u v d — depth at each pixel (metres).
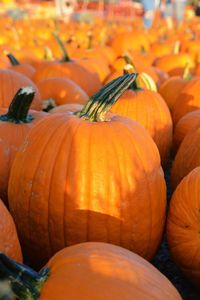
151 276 0.70
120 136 0.86
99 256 0.70
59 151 0.85
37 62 2.32
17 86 1.31
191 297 0.92
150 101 1.30
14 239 0.80
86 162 0.84
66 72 1.74
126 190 0.84
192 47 3.20
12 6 8.56
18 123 1.08
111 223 0.85
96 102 0.89
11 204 0.91
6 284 0.67
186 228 0.86
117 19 7.07
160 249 1.06
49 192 0.85
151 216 0.88
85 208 0.84
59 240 0.87
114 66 2.06
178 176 1.10
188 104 1.51
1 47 2.64
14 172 0.90
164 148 1.32
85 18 6.71
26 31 4.52
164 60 2.42
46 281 0.68
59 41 1.86
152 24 5.42
